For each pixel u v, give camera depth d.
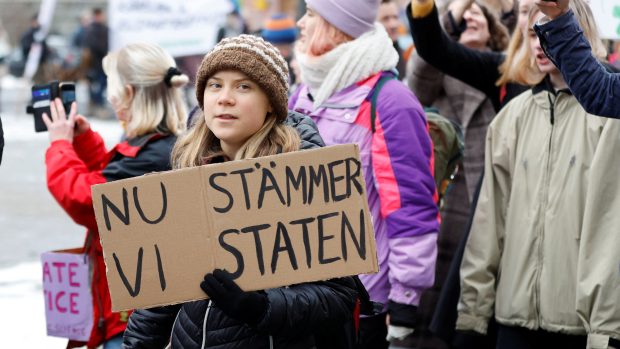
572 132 6.62
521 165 6.84
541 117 6.82
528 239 6.72
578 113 6.62
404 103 6.89
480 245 7.08
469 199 9.00
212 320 4.89
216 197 4.78
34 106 7.48
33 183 20.80
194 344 4.95
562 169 6.61
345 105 6.98
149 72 7.25
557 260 6.58
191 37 16.48
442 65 7.97
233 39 4.99
